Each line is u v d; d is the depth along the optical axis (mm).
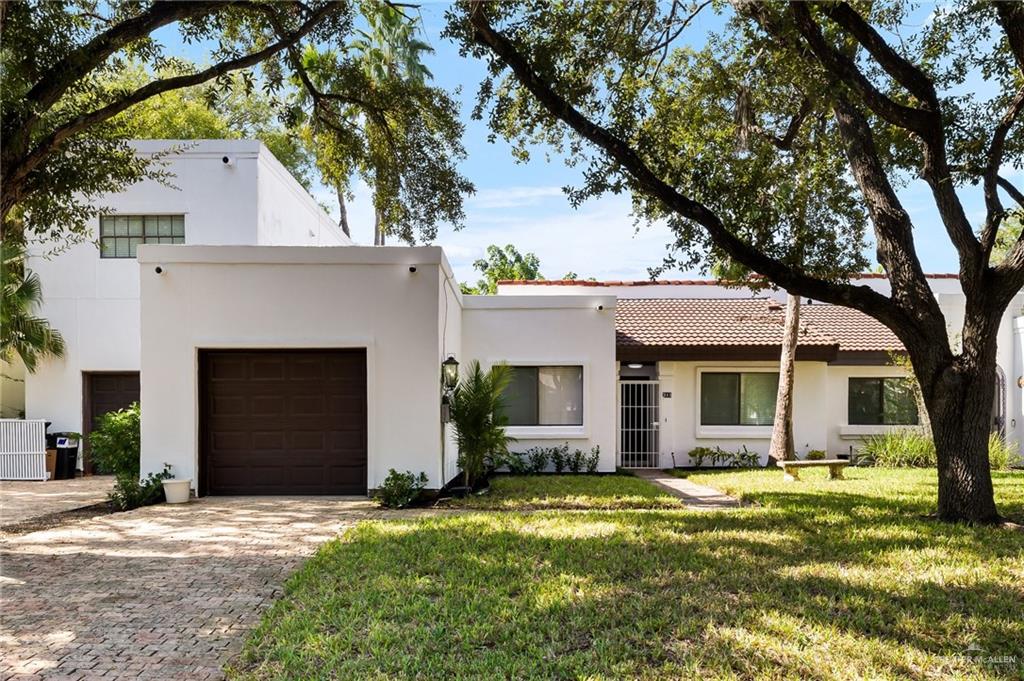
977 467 9258
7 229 12352
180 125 24875
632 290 21781
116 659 5043
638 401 18516
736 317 19875
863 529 8766
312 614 5809
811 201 11133
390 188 14930
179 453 11906
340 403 12266
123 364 16547
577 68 10375
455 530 8781
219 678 4754
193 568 7355
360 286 12086
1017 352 18578
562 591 6285
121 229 16719
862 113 10672
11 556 7898
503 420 13094
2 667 4906
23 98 8164
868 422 19266
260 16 11953
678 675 4719
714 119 11539
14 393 18078
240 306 11992
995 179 9273
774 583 6512
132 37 9234
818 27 8852
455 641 5277
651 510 10695
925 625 5551
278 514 10414
